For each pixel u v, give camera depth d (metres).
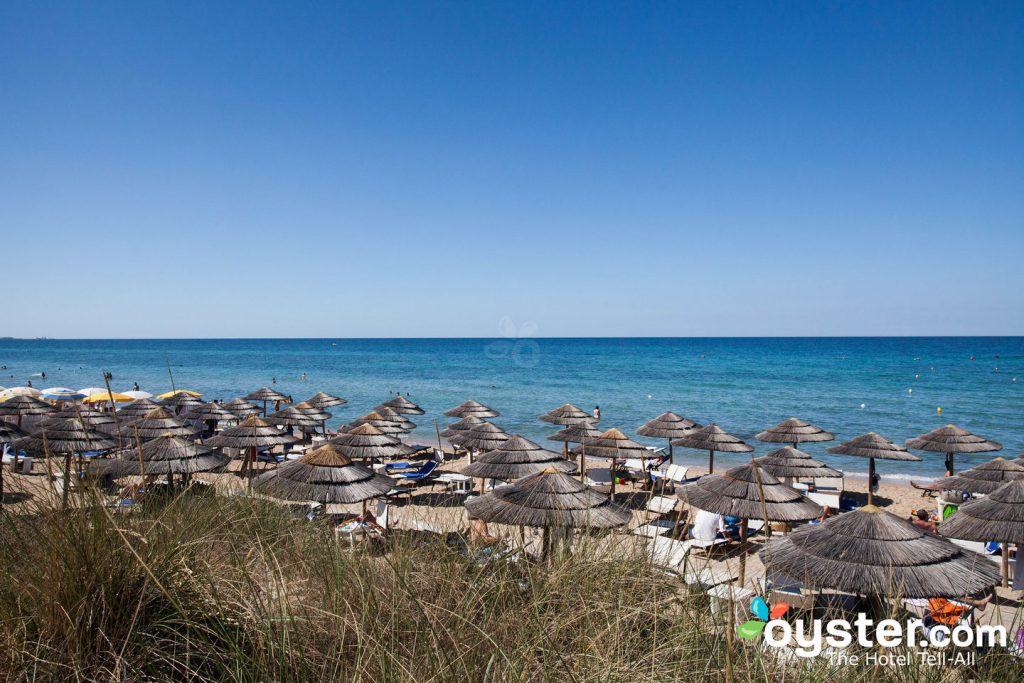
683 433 15.36
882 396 40.72
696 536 8.60
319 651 2.64
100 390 25.80
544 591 3.01
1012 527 6.93
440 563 3.27
